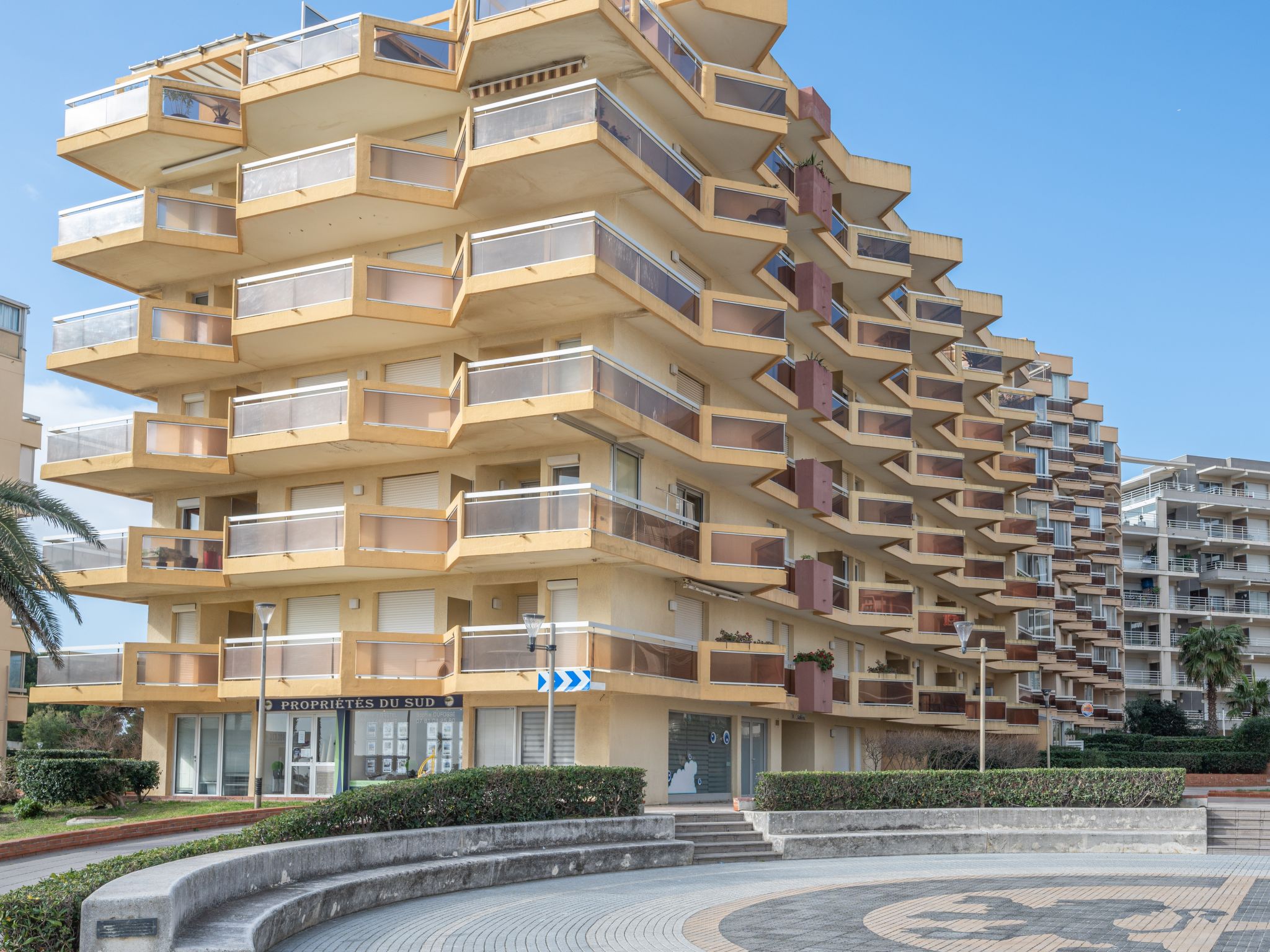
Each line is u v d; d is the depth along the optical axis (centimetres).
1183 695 9506
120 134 3266
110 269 3344
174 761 3266
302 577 3045
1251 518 9781
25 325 5134
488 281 2692
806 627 3897
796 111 3725
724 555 3033
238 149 3309
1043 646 7338
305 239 3141
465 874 1758
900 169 4209
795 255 4009
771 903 1634
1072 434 8750
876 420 4194
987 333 5806
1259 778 5225
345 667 2762
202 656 3108
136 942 993
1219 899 1652
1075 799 2592
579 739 2736
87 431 3272
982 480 5959
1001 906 1596
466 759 2839
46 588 2581
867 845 2392
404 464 3073
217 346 3222
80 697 3136
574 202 2914
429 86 2961
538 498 2652
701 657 2986
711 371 3269
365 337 3008
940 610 4778
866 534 4150
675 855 2172
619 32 2705
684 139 3203
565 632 2614
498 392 2686
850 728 4312
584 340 2856
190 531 3197
